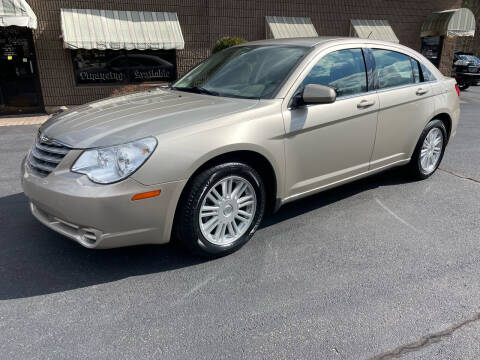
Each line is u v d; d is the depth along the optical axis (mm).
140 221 2648
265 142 3057
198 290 2740
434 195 4473
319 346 2248
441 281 2867
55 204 2633
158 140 2645
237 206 3115
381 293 2723
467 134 7801
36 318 2441
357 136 3771
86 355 2160
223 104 3178
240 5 11867
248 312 2520
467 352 2217
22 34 9938
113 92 10828
